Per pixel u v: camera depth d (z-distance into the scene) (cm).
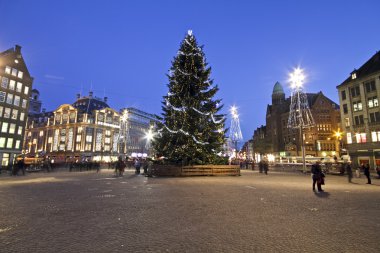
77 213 780
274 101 8762
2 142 5147
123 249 478
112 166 5053
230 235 561
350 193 1260
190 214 764
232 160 4306
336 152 6694
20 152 5491
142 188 1455
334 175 3055
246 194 1195
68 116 8588
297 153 6894
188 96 2566
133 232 584
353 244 504
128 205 911
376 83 4400
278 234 568
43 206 894
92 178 2305
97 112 8506
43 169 3666
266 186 1567
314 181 1354
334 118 6919
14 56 5512
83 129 8194
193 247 488
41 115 9506
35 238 541
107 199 1049
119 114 9306
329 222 670
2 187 1523
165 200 1018
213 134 2580
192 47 2667
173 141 2559
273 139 8175
